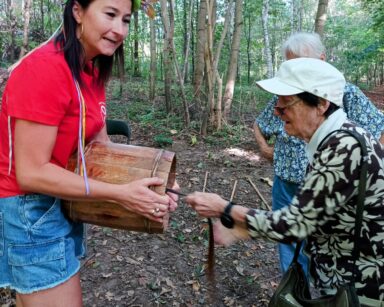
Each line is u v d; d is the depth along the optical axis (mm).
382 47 18016
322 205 1489
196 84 8570
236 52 8625
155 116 8977
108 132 2598
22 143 1470
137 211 1560
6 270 1701
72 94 1534
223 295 3133
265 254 3713
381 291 1548
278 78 1612
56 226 1680
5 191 1613
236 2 8484
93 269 3311
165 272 3344
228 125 8078
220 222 1824
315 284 1745
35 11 12055
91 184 1530
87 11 1522
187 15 15836
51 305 1705
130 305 2943
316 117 1578
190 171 5770
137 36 17672
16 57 11125
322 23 7926
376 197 1483
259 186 5324
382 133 2432
